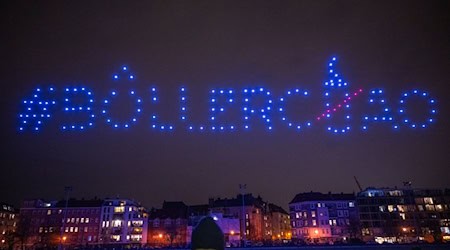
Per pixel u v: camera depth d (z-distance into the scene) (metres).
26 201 96.00
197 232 7.68
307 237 94.12
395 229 88.62
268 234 119.69
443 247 46.88
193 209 102.69
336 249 48.16
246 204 103.19
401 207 90.75
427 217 89.44
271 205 133.25
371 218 90.56
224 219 88.75
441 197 90.81
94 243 91.88
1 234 99.81
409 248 46.94
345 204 94.50
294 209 99.06
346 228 91.94
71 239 92.38
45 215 94.62
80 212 94.69
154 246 71.44
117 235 92.38
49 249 68.12
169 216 98.12
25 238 91.38
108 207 94.62
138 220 94.62
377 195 92.38
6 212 106.00
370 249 46.88
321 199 96.50
